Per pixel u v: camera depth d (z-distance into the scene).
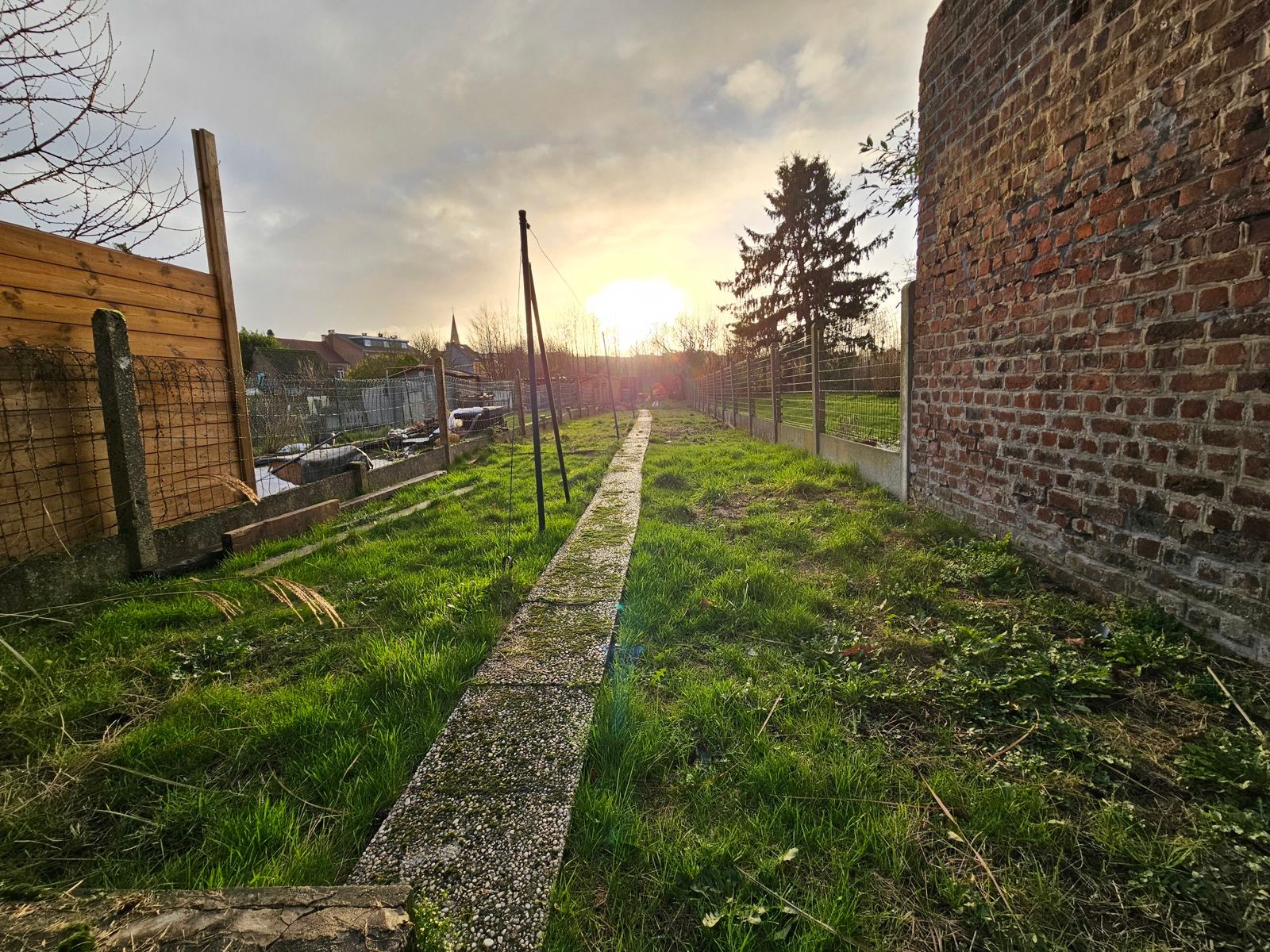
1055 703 1.86
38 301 3.39
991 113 3.42
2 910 0.92
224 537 4.13
